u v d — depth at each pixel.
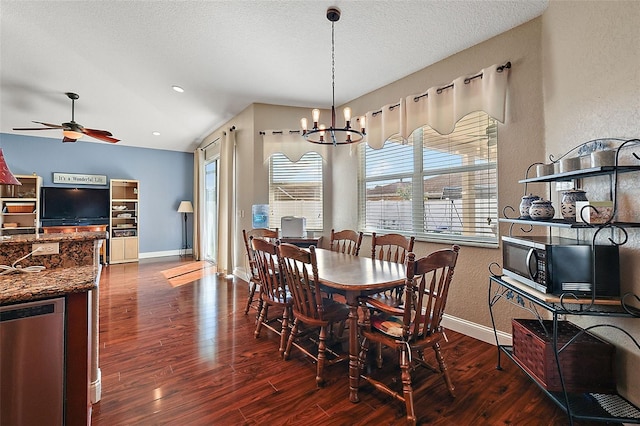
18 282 1.39
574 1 1.94
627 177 1.58
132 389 1.91
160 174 7.13
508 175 2.53
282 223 4.11
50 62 3.23
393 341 1.76
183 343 2.56
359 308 2.28
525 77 2.41
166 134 6.05
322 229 4.43
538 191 2.34
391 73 3.35
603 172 1.51
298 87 3.78
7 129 5.35
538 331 1.88
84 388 1.35
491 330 2.60
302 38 2.72
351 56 3.01
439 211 3.09
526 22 2.41
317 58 3.06
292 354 2.39
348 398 1.84
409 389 1.66
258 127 4.41
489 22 2.43
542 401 1.81
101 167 6.46
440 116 2.89
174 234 7.34
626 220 1.59
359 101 4.04
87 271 1.62
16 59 3.17
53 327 1.29
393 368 2.21
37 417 1.26
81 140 6.23
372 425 1.61
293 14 2.39
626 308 1.49
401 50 2.87
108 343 2.55
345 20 2.45
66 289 1.31
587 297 1.56
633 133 1.53
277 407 1.75
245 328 2.89
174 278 4.88
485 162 2.73
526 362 1.91
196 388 1.92
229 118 5.11
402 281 1.95
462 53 2.86
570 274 1.59
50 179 5.94
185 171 7.47
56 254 1.73
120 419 1.63
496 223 2.64
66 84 3.76
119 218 6.39
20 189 5.56
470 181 2.84
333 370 2.16
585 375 1.71
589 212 1.54
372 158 3.87
